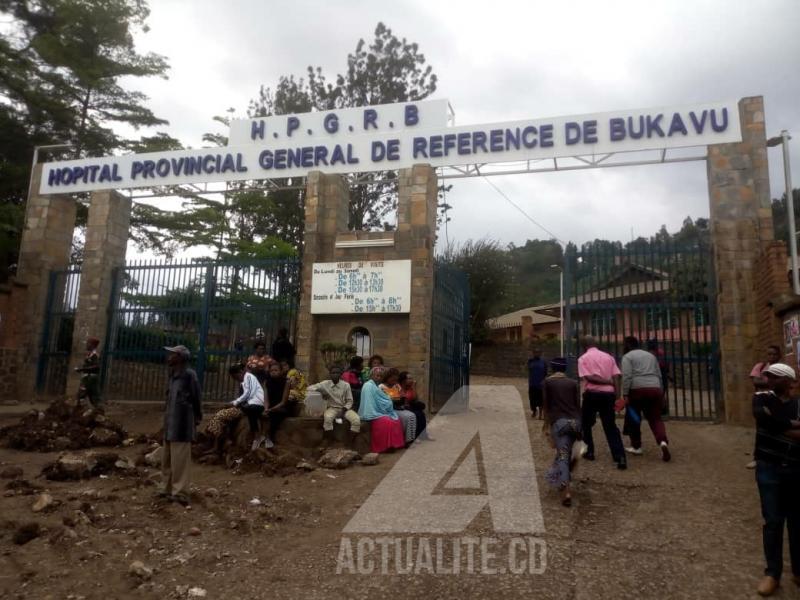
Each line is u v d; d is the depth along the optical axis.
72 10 20.31
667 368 11.20
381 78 25.77
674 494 6.60
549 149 12.37
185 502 6.49
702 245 11.57
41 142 20.67
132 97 24.19
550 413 6.36
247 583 4.63
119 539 5.45
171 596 4.42
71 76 21.39
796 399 4.53
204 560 5.04
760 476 4.54
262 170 13.96
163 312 14.20
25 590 4.48
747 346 10.79
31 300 15.59
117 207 15.38
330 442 9.00
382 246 12.57
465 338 14.91
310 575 4.75
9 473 7.52
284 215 26.64
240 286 13.73
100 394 14.17
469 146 12.75
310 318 12.49
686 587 4.44
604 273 11.91
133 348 14.38
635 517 5.87
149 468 8.17
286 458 8.25
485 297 32.66
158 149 23.39
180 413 6.61
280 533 5.71
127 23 22.69
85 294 14.68
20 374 15.20
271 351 12.23
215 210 26.45
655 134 11.88
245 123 14.47
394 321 12.28
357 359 10.23
